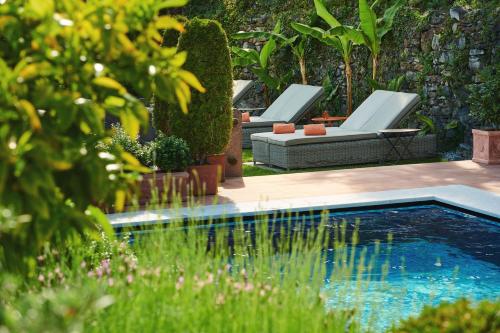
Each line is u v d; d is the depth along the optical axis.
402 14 16.66
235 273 5.07
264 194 11.30
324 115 17.09
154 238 5.34
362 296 6.60
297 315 4.00
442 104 15.57
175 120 11.46
